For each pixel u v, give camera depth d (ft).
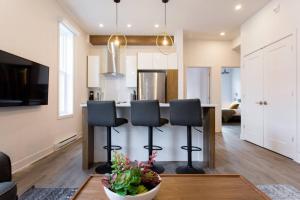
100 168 9.36
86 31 18.81
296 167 9.82
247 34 16.20
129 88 20.36
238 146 14.29
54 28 12.81
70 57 16.07
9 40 8.75
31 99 9.88
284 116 11.78
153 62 19.01
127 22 16.81
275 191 7.20
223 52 21.63
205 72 25.57
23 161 9.68
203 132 10.65
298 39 10.70
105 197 4.08
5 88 8.07
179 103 8.92
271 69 13.03
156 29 18.42
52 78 12.54
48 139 12.05
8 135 8.66
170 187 4.58
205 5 13.91
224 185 4.68
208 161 9.87
